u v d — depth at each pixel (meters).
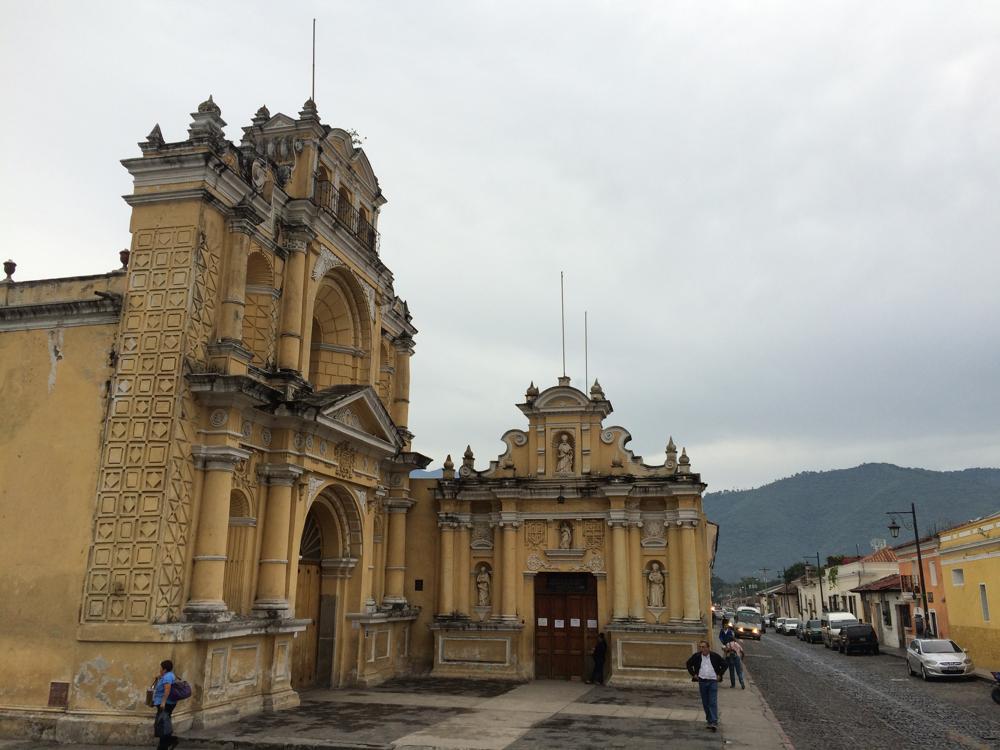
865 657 42.25
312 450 20.77
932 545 40.22
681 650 25.22
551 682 25.81
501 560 27.69
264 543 19.11
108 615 15.66
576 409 28.27
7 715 15.62
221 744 14.74
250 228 18.69
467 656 26.95
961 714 20.56
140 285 17.34
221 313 17.97
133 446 16.44
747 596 173.00
